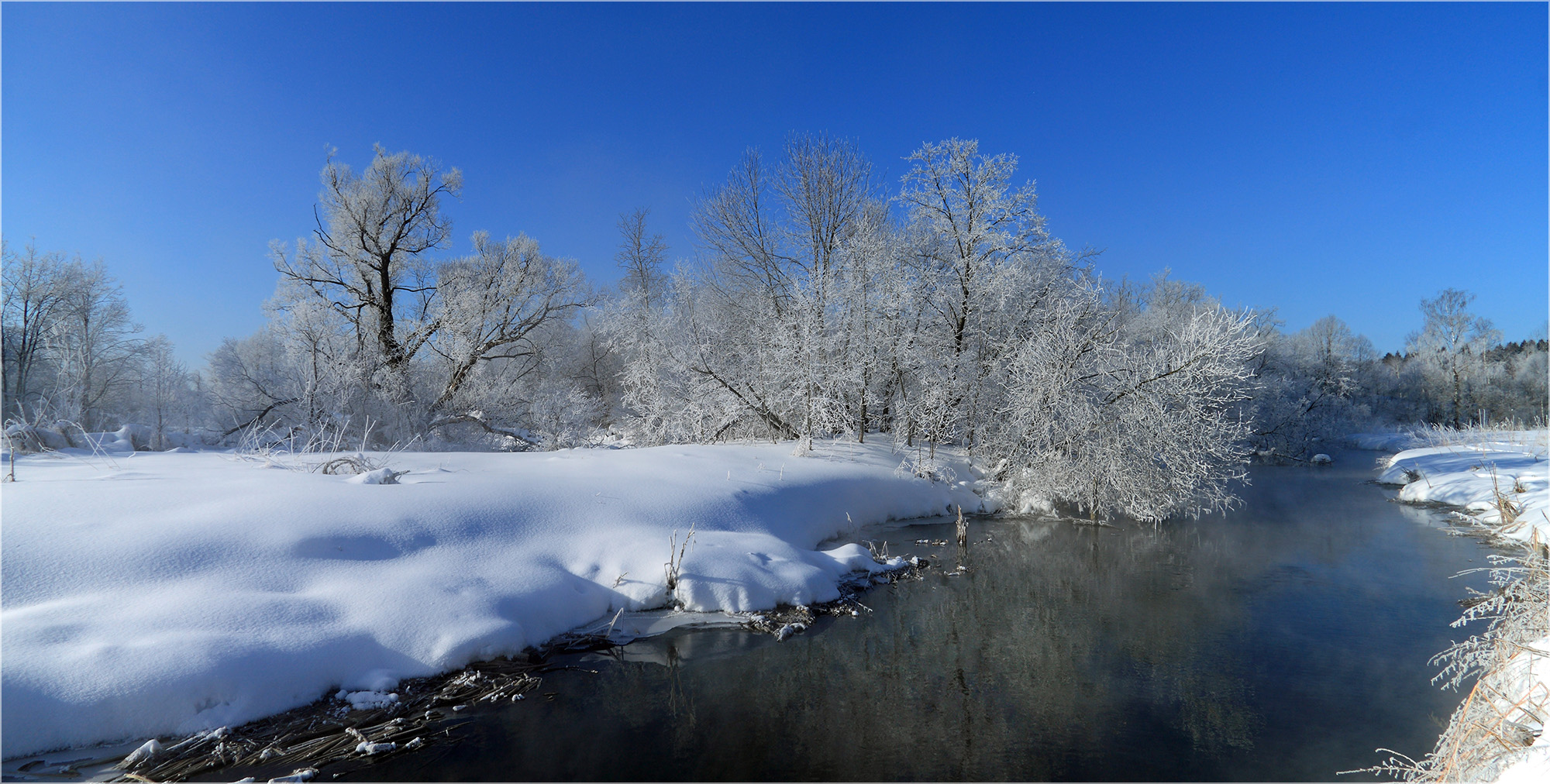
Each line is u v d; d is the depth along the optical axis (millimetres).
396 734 4523
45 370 21891
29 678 3988
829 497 11297
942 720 5176
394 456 10516
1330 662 6332
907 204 16953
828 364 14695
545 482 8406
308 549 5734
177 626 4641
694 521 8383
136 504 5965
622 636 6344
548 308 21562
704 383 15789
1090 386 13180
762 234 22234
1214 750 4734
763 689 5629
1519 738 3129
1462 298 44312
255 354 19859
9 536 5043
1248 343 11758
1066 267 17062
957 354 15664
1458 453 20172
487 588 6027
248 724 4402
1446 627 7258
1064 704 5457
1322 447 33250
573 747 4602
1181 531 12266
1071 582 8922
